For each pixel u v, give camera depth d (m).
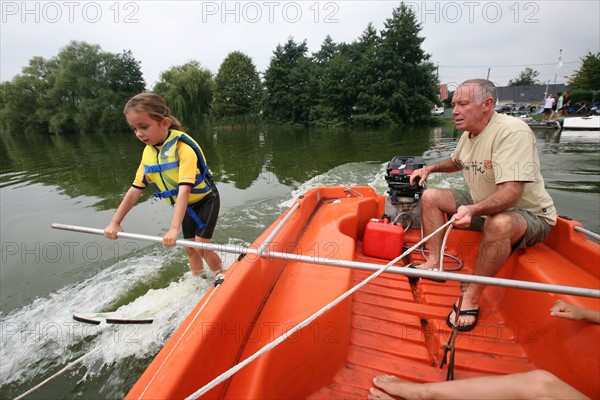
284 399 1.40
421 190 2.99
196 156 2.23
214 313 1.26
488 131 2.00
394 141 17.53
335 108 31.12
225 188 7.45
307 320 1.26
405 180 2.98
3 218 5.68
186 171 2.14
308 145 16.81
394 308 2.11
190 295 3.00
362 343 1.85
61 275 3.67
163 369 1.07
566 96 19.94
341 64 29.98
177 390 1.03
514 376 1.31
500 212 1.86
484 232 1.89
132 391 1.03
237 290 1.39
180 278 3.42
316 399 1.52
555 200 6.03
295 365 1.43
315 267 1.92
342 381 1.61
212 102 37.56
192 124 35.34
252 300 1.53
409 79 28.20
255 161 11.77
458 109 2.04
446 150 13.70
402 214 3.09
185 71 35.97
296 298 1.64
